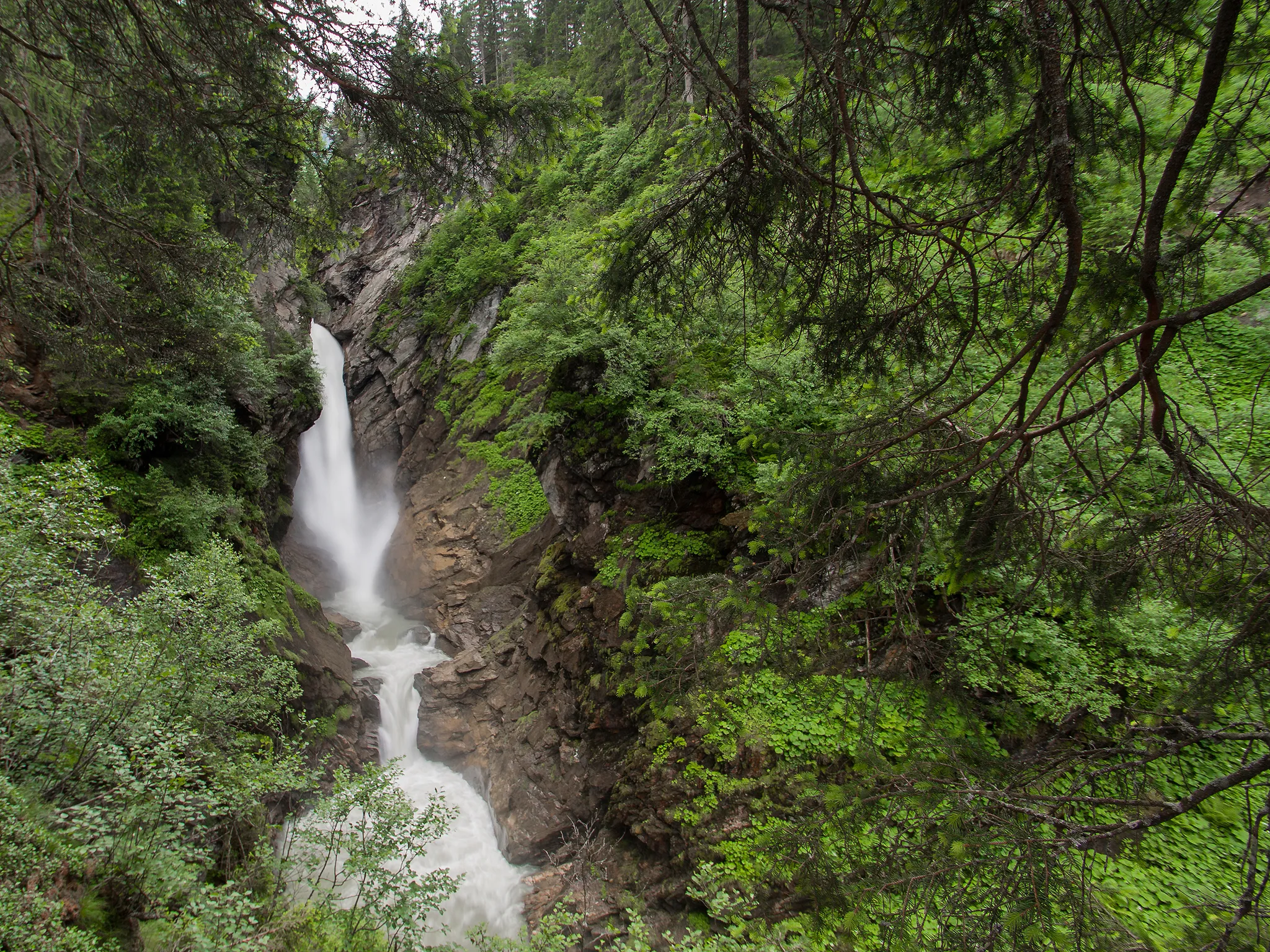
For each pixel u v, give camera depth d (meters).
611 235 3.78
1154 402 2.70
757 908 3.91
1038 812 2.66
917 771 2.97
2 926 3.95
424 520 22.05
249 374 13.89
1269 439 5.62
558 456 13.49
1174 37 2.61
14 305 5.12
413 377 27.75
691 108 3.26
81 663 6.11
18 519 6.79
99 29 4.41
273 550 15.34
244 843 8.08
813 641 3.48
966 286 3.30
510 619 17.06
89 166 5.34
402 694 15.75
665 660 4.51
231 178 5.08
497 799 12.52
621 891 9.45
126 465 11.68
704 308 4.30
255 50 4.20
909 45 2.84
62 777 5.49
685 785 9.03
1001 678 3.32
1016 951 2.42
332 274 36.06
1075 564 3.03
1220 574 2.75
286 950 6.05
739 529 10.34
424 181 4.95
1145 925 5.14
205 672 7.88
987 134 3.20
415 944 6.63
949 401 3.56
